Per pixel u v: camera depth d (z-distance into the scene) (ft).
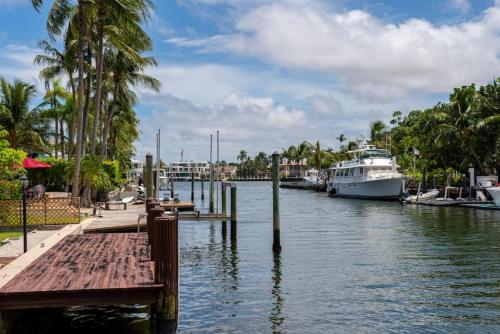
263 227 106.83
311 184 352.08
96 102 108.27
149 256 43.11
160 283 31.40
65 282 32.65
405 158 235.81
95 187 114.32
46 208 67.62
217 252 73.41
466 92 180.45
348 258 67.46
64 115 154.71
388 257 67.97
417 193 182.80
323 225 110.52
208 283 53.26
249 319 40.98
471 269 59.41
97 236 56.44
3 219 65.46
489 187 148.05
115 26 105.81
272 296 47.83
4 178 65.57
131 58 112.16
